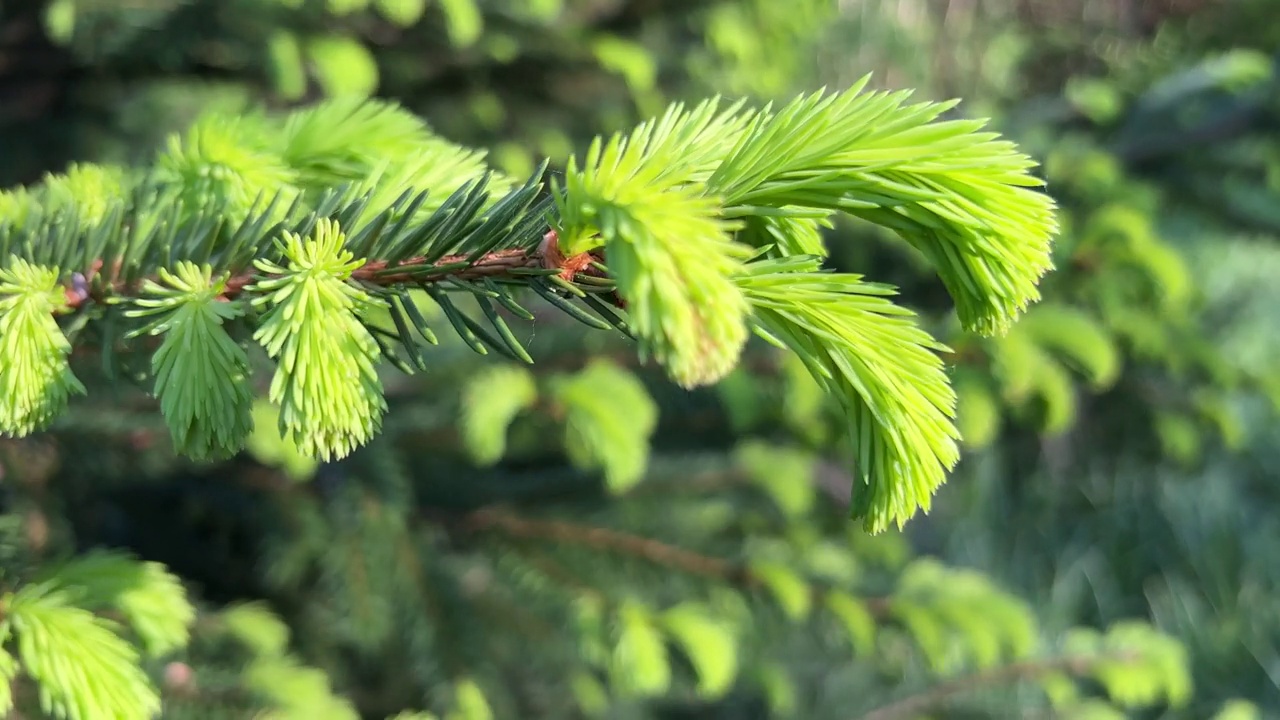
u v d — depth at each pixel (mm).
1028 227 417
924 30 1992
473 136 1069
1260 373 1243
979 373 961
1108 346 969
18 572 500
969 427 942
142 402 697
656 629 782
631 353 934
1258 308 1840
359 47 897
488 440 729
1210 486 1896
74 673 472
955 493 1694
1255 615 1819
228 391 425
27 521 643
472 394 743
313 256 424
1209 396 1365
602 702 948
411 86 1042
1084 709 1011
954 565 1718
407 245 439
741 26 1093
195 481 965
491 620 888
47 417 439
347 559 860
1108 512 1848
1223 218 1643
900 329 420
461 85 1050
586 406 738
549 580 877
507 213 436
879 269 1333
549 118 1125
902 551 1110
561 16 1050
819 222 445
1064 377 1054
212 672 593
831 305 420
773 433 1158
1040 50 2193
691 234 393
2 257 461
